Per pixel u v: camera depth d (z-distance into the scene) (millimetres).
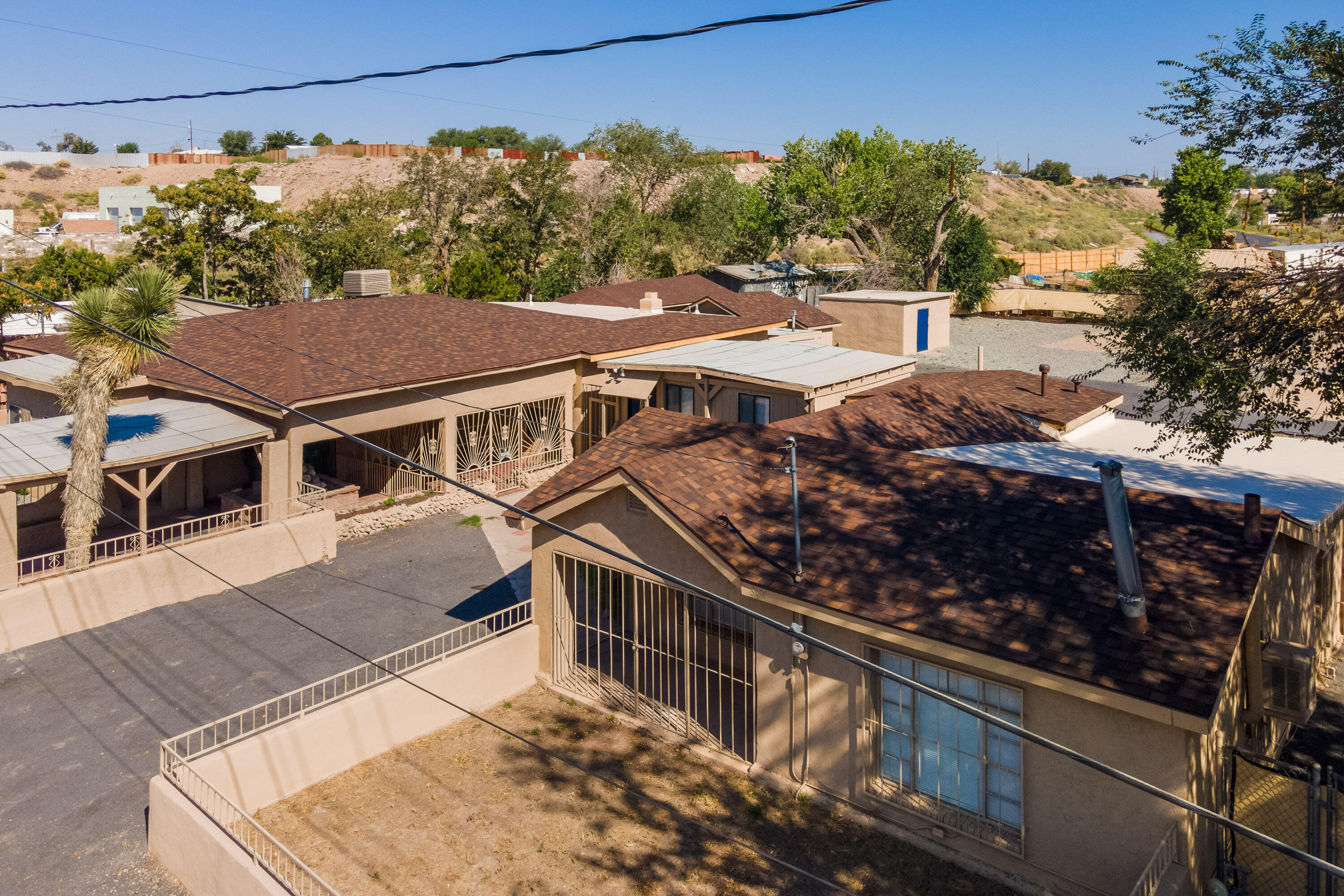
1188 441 19406
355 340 27062
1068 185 139500
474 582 20906
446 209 67062
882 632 11227
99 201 99250
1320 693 15383
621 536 14555
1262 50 15117
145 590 19219
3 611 17281
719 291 45531
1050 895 10531
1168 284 15914
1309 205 16125
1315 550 14156
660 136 76188
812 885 10961
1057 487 13312
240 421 22469
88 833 12406
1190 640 9797
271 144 148500
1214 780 10453
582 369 30234
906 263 64188
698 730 14164
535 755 13914
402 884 11070
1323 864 4633
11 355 34312
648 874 11234
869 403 21672
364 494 26438
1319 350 15023
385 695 13961
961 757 11391
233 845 10664
